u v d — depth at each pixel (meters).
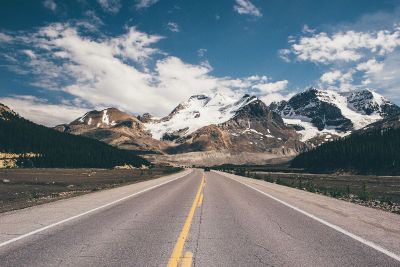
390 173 126.50
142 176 64.94
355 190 36.38
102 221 11.55
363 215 12.88
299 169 173.50
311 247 7.95
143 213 13.47
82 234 9.43
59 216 12.63
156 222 11.40
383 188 43.38
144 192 23.97
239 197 20.30
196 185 32.41
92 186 37.09
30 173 83.19
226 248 7.88
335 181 66.25
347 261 6.80
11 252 7.49
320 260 6.88
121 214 13.18
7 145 165.50
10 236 9.15
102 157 185.75
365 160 141.88
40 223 11.13
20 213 13.40
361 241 8.51
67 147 184.38
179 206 15.77
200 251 7.61
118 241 8.58
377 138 166.00
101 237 9.04
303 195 21.83
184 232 9.73
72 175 74.38
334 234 9.41
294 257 7.11
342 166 149.38
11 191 31.62
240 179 47.94
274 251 7.61
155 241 8.59
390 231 9.78
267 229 10.17
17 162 152.62
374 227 10.41
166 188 28.16
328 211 14.04
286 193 23.39
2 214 13.13
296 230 10.00
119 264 6.62
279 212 13.78
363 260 6.87
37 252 7.49
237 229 10.18
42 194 27.25
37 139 179.25
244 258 7.05
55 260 6.88
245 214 13.24
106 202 17.42
